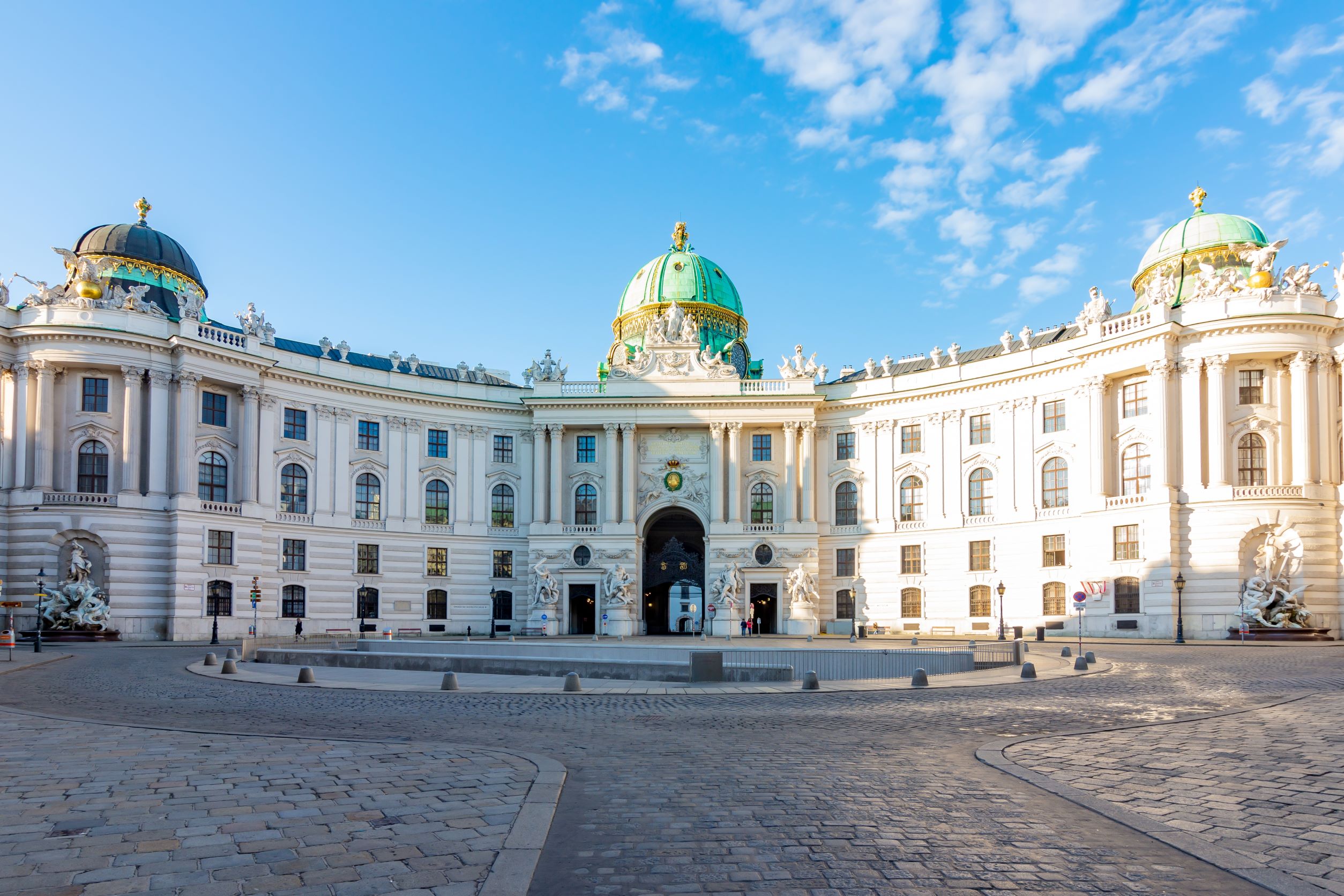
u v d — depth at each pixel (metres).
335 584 71.94
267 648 43.56
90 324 61.75
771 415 78.06
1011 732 19.42
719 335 90.06
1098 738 17.72
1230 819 11.38
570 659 34.41
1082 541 65.38
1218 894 8.85
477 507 79.25
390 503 75.56
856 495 78.56
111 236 69.62
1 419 61.97
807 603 74.81
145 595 61.06
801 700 26.16
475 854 9.86
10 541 60.09
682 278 90.19
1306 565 57.72
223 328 67.81
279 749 16.25
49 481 60.75
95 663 40.34
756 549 76.94
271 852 9.87
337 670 37.91
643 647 37.72
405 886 8.80
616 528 77.19
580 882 9.22
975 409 73.62
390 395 76.00
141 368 62.62
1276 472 60.06
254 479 67.38
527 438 81.31
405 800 12.25
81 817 11.31
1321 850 10.12
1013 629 68.12
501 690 28.81
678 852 10.19
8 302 63.09
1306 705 22.80
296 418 71.94
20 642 56.91
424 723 20.95
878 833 10.92
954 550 73.06
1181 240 71.50
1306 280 61.19
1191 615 59.19
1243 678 31.22
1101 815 11.75
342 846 10.10
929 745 17.52
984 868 9.63
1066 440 67.88
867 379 78.88
